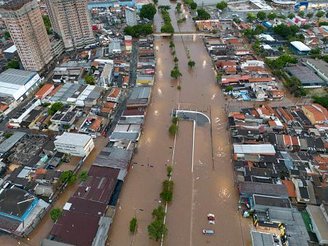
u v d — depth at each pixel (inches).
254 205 4163.4
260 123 5940.0
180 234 3998.5
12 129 6018.7
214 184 4736.7
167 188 4468.5
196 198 4507.9
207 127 5974.4
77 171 4972.9
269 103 6722.4
